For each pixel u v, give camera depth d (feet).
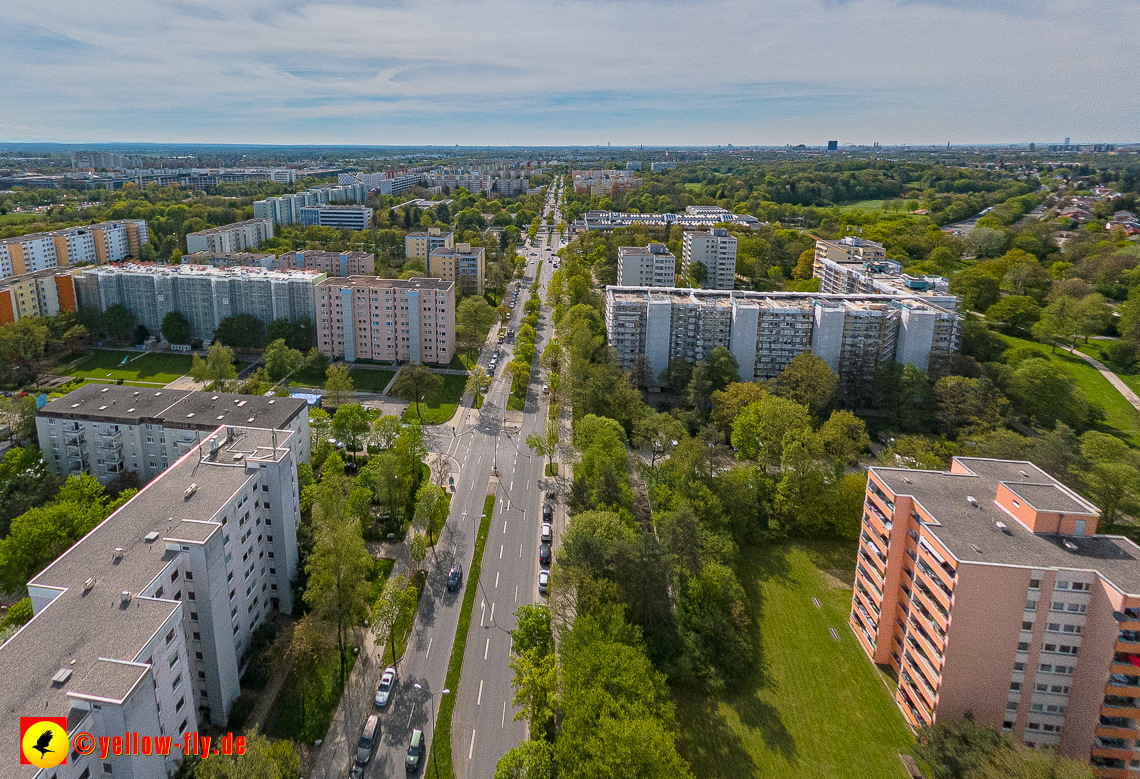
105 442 421.59
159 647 219.82
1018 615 252.01
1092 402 583.17
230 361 582.76
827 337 612.70
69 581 240.32
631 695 241.96
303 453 445.37
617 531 331.98
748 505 413.39
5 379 590.96
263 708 279.08
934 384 582.76
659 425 491.31
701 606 327.67
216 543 266.36
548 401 614.34
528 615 296.10
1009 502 284.00
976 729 249.14
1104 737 248.11
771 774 258.98
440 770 251.80
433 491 388.16
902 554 302.86
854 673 311.47
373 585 351.67
